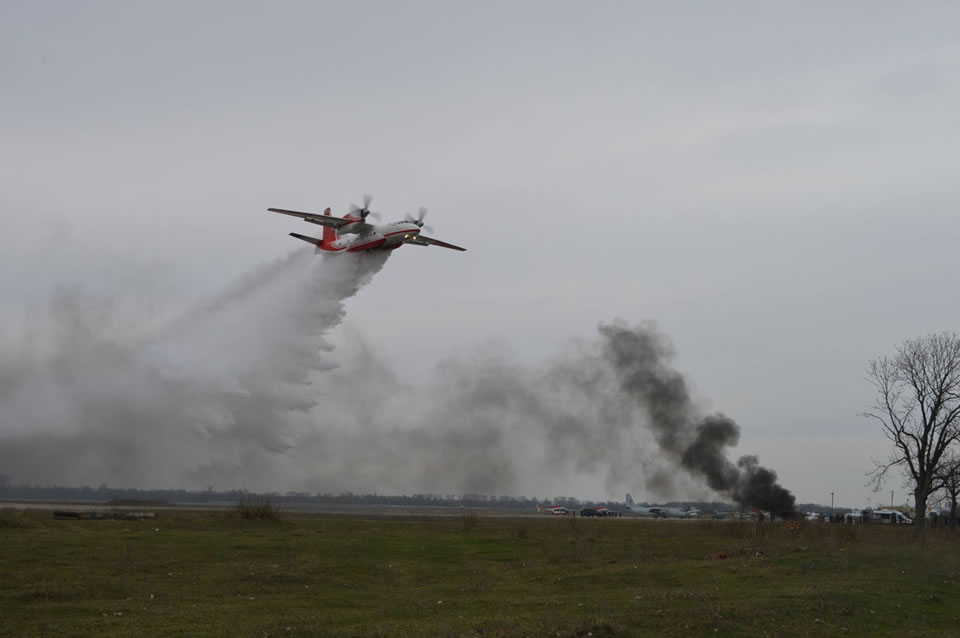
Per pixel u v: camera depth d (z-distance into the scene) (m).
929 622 24.03
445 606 23.98
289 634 19.41
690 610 23.12
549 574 31.55
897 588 28.62
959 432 61.91
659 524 66.69
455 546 40.97
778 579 30.34
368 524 55.88
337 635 19.38
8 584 25.52
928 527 68.75
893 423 64.50
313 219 58.78
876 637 21.95
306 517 61.50
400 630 20.05
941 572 33.56
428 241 63.09
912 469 63.66
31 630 19.47
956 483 70.94
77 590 24.70
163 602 23.55
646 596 25.92
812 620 23.05
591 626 20.38
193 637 18.83
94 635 18.95
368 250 62.31
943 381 62.47
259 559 33.25
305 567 31.05
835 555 37.75
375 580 29.53
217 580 27.47
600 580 29.66
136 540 37.53
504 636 19.28
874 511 97.00
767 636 21.27
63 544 34.88
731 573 31.81
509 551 39.16
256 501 54.88
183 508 68.25
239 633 19.30
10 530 41.09
